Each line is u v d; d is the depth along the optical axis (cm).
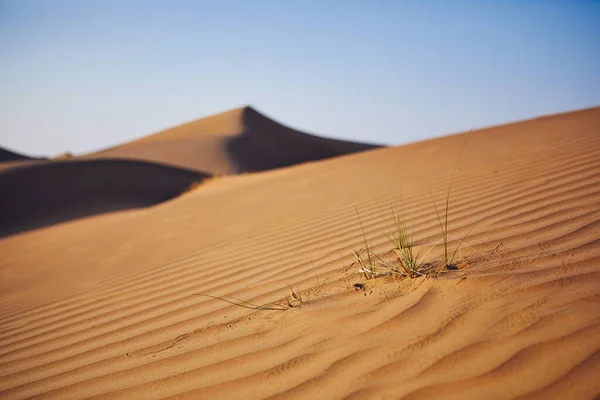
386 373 172
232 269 381
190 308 304
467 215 354
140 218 1016
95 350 272
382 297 230
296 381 181
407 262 251
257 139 6191
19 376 259
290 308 248
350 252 334
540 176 420
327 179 816
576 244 246
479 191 423
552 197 347
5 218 2522
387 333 197
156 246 618
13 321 389
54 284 532
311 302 248
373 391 164
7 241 1288
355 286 253
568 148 507
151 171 3344
